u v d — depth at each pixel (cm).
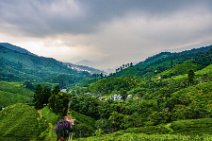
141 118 19238
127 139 8200
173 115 18725
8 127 17450
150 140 7900
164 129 14725
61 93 18662
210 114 18712
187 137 8000
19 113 18688
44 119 17962
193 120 15962
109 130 18388
